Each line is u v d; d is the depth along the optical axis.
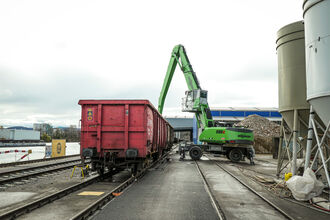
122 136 10.15
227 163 18.67
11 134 130.62
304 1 7.62
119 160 10.71
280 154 11.20
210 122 21.48
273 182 10.20
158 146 14.97
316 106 7.23
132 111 10.18
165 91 25.67
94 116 10.28
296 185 7.18
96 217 5.39
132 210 5.91
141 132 10.09
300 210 6.23
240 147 20.02
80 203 6.47
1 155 38.69
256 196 7.68
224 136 19.52
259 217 5.60
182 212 5.80
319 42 6.95
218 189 8.63
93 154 10.03
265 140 33.28
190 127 81.75
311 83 7.25
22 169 12.77
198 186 8.98
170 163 17.39
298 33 9.59
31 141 124.56
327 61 6.71
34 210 5.82
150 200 6.86
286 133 11.48
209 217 5.48
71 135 156.62
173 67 24.75
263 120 39.72
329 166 9.43
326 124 7.25
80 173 11.94
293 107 9.48
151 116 11.58
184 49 23.42
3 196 7.27
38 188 8.42
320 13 6.97
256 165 17.91
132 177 9.91
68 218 5.26
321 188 7.22
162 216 5.49
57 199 6.88
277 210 6.16
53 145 20.92
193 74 22.56
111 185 9.07
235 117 56.31
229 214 5.78
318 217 5.67
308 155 8.09
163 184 9.27
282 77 10.10
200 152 20.30
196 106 21.55
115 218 5.32
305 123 9.49
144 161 10.91
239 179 10.61
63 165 15.67
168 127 24.73
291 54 9.75
